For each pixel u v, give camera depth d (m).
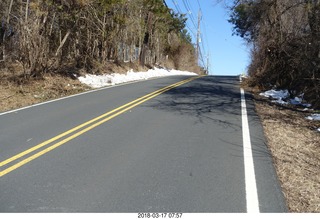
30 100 11.95
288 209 4.07
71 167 5.24
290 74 12.98
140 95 12.66
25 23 13.61
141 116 8.88
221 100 11.62
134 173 5.02
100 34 19.33
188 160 5.57
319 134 7.63
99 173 5.01
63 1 14.84
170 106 10.34
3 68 14.92
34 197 4.23
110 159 5.61
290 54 12.07
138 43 27.12
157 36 31.84
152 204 4.08
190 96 12.45
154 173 5.02
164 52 37.62
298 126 8.29
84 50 18.67
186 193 4.38
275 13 12.92
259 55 16.09
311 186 4.79
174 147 6.25
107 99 11.77
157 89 14.55
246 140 6.77
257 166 5.37
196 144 6.44
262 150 6.20
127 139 6.76
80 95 12.88
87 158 5.64
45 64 14.84
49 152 5.94
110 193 4.36
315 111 10.12
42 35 14.51
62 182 4.69
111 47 22.11
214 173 5.04
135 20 24.17
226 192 4.42
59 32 16.56
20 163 5.39
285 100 12.12
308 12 10.77
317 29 10.23
